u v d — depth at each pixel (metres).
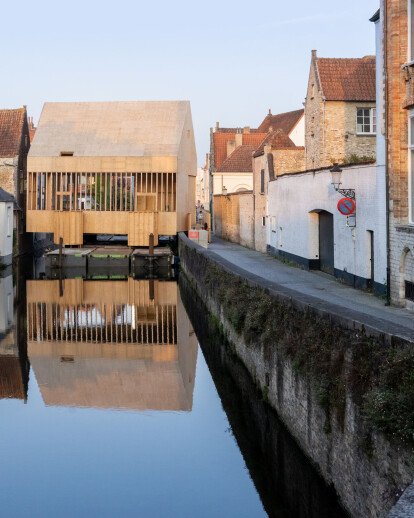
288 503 10.37
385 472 7.30
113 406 15.07
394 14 16.95
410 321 15.02
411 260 16.59
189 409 14.77
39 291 31.80
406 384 7.23
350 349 8.71
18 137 50.31
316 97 33.03
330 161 32.16
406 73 16.92
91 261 42.03
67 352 20.16
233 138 68.88
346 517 8.58
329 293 20.05
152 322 24.44
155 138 48.19
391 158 17.33
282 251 32.00
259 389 13.60
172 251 47.91
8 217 42.25
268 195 35.75
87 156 46.91
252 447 12.68
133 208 47.72
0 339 21.84
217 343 19.19
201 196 114.50
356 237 21.05
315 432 9.89
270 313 13.18
